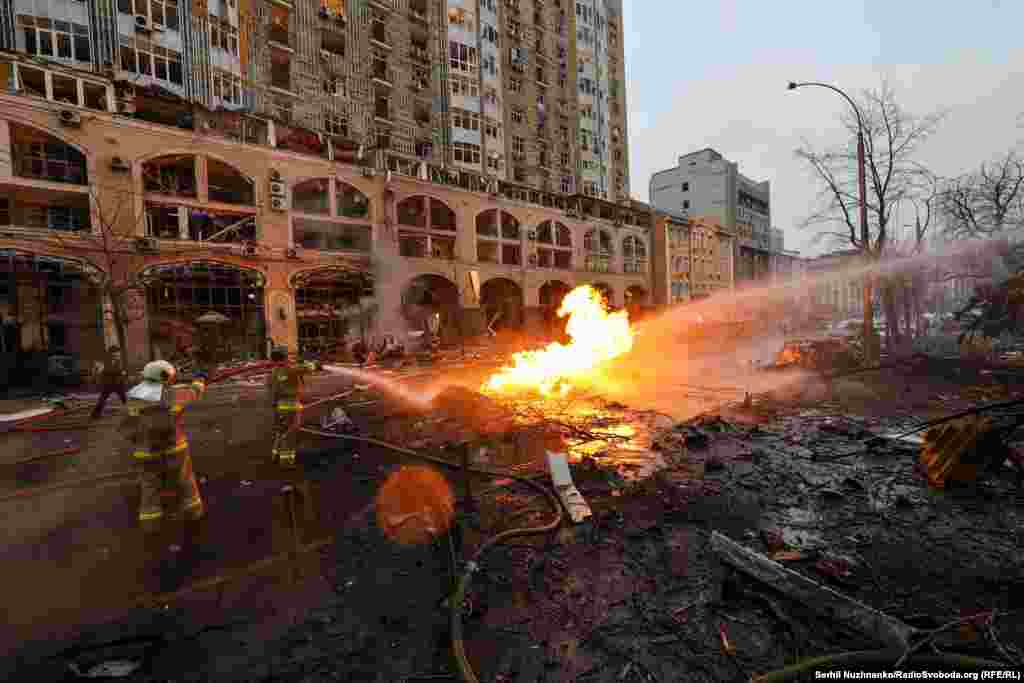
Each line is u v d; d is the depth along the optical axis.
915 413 8.31
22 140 18.27
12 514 4.79
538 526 4.29
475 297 31.58
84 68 20.17
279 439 6.23
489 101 38.00
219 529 4.38
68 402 13.10
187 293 21.67
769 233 69.75
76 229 19.95
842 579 3.18
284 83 27.83
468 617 2.97
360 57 30.80
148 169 20.95
